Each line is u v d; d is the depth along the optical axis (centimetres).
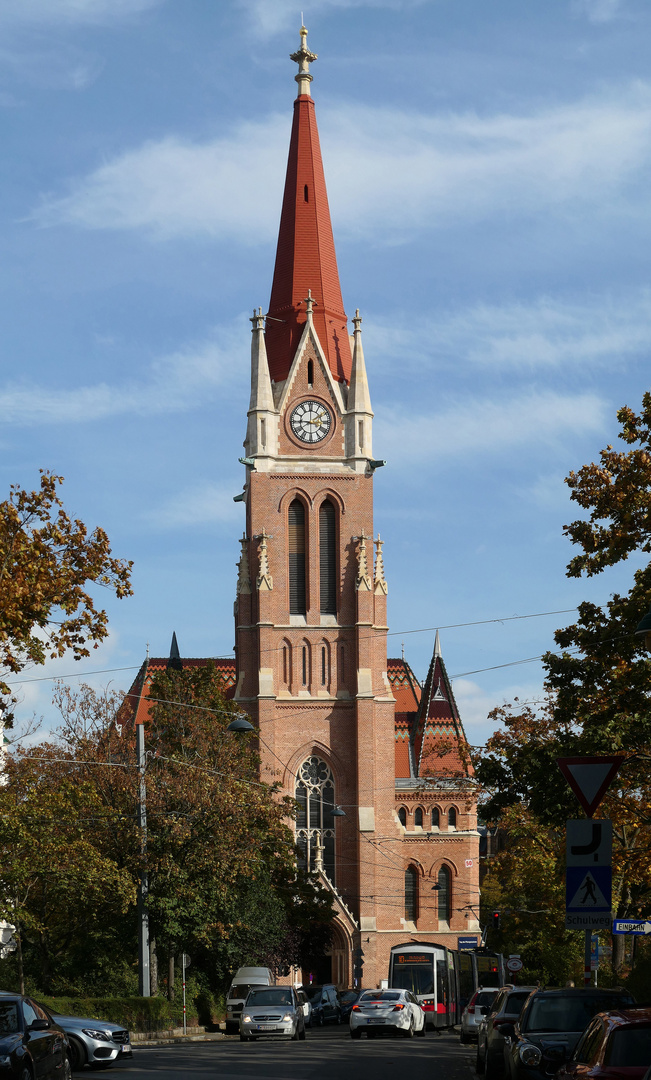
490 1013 3244
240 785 6462
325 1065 3450
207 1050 4219
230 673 11931
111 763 5981
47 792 5038
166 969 7019
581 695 3594
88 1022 3281
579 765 2142
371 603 10569
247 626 10619
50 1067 2380
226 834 6078
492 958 8044
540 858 5822
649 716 3425
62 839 5016
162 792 6031
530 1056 2291
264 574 10500
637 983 3975
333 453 10800
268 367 10925
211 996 6850
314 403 10838
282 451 10788
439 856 10750
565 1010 2447
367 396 10869
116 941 6175
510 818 5700
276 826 7112
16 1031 2283
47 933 5878
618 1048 1734
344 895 10250
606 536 3538
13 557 2900
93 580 3019
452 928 10644
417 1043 4878
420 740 11169
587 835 2122
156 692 8000
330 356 10950
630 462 3544
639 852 4231
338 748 10450
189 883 6009
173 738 7375
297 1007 5269
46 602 2966
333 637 10575
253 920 7288
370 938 10025
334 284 11188
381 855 10319
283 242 11188
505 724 5238
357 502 10731
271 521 10681
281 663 10569
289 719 10469
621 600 3541
